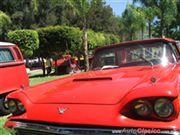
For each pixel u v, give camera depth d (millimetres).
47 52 25062
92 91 3301
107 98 3102
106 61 4844
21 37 23812
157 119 2824
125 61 4715
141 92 2893
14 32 23938
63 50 25031
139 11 39812
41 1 48531
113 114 2932
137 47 4695
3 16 29938
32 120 3240
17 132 3330
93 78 3717
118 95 3090
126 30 45875
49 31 24750
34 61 41906
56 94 3426
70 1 23047
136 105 2883
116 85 3312
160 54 4551
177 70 3799
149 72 3678
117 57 4793
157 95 2814
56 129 3055
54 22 49406
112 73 3910
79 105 3129
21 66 9727
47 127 3107
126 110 2918
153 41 4648
